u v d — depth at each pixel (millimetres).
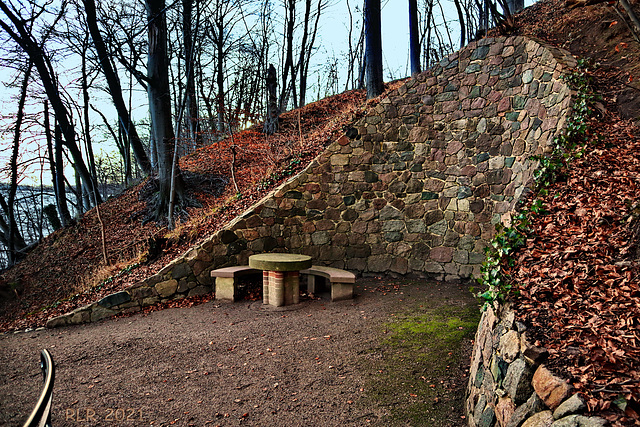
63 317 6938
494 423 2842
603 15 9938
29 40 13805
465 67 8828
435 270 8820
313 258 9133
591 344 2564
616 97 6781
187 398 4008
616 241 3656
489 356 3336
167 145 12602
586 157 5566
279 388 4145
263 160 13422
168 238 9344
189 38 12570
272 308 6965
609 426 1914
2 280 11633
